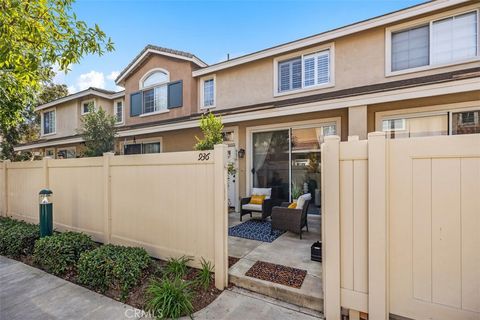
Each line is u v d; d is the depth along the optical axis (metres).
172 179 3.91
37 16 3.63
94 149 7.02
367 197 2.48
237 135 8.30
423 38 6.42
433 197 2.24
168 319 2.68
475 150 2.10
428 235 2.26
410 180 2.32
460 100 5.50
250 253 4.18
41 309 2.99
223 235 3.32
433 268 2.24
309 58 7.96
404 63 6.64
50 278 3.82
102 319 2.76
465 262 2.13
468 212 2.12
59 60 3.93
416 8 6.28
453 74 5.45
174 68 10.56
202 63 10.52
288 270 3.49
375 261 2.41
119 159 4.55
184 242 3.78
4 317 2.84
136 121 11.70
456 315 2.15
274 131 7.77
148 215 4.18
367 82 7.01
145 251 3.87
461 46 6.00
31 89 5.84
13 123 6.54
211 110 9.39
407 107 6.00
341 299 2.60
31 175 6.42
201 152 3.60
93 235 5.00
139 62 11.43
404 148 2.34
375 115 6.33
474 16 5.89
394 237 2.38
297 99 7.26
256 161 8.07
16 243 4.70
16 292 3.41
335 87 7.43
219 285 3.29
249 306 2.89
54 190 5.84
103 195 4.81
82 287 3.52
